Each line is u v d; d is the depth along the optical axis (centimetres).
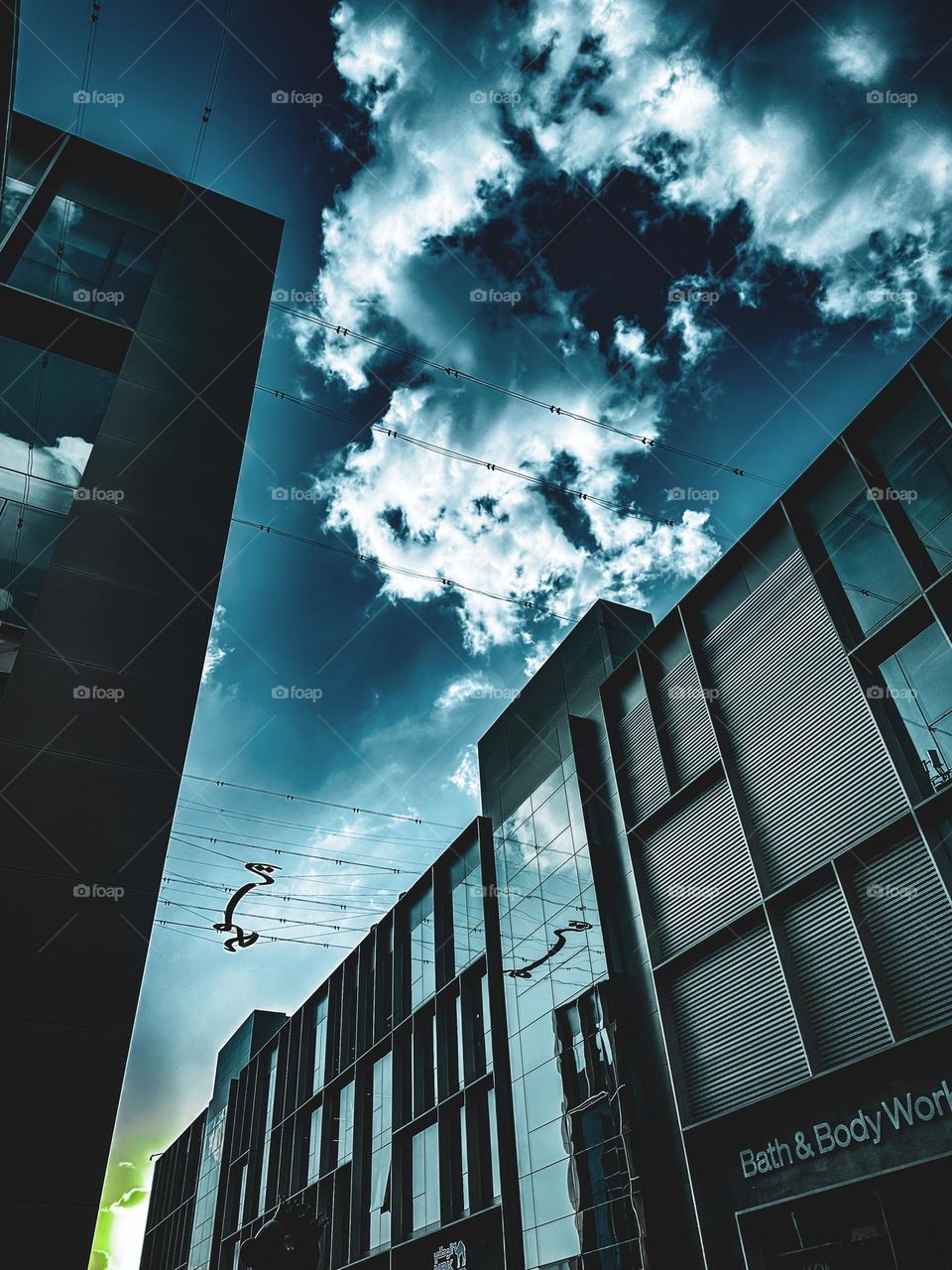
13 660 1608
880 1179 1605
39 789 1496
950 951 1620
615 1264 2128
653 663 2705
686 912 2284
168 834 1550
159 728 1647
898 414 2002
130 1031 1359
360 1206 3566
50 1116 1254
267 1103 5153
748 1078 1958
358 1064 3928
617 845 2622
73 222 2317
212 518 1950
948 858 1656
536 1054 2673
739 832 2172
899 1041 1617
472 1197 2823
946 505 1842
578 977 2545
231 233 2519
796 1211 1758
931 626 1823
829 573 2117
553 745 3089
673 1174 2069
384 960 4031
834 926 1852
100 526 1827
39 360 2028
